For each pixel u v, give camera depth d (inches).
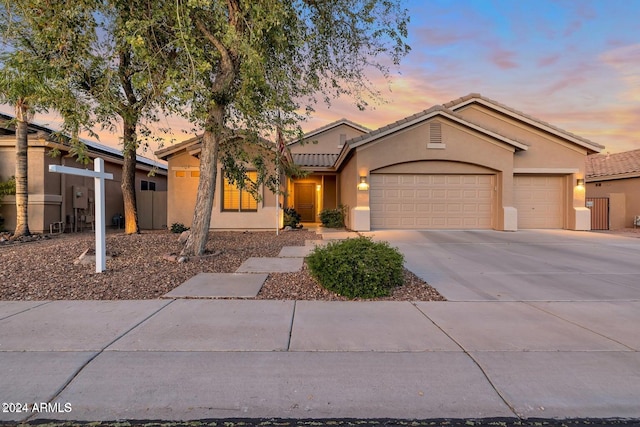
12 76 261.3
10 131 610.5
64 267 285.7
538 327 172.1
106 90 292.5
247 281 256.1
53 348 145.3
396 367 132.5
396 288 241.6
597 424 103.1
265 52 300.0
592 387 120.1
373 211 601.9
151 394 115.0
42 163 576.1
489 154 591.2
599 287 249.3
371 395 115.4
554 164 629.9
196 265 303.6
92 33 293.6
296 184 843.4
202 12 288.7
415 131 587.5
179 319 179.6
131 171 505.0
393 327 171.8
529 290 241.3
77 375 125.3
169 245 382.9
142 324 172.1
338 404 111.0
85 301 207.2
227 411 107.7
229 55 317.4
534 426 102.3
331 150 946.7
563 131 618.8
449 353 143.8
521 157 629.9
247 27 282.2
